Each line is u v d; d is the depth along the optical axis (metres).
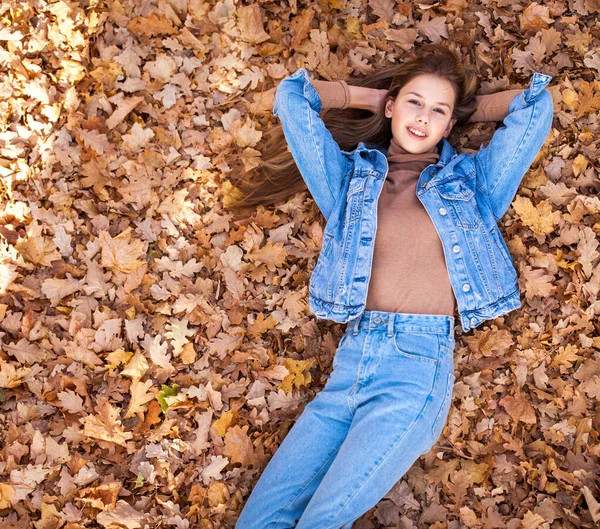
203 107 2.90
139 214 2.82
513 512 2.53
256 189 2.86
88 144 2.78
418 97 2.46
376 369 2.29
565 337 2.67
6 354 2.58
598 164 2.79
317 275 2.51
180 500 2.52
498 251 2.47
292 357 2.73
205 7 2.95
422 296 2.33
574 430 2.57
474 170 2.51
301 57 2.96
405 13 2.97
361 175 2.49
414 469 2.61
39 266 2.69
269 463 2.37
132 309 2.69
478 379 2.67
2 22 2.83
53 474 2.48
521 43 2.91
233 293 2.75
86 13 2.90
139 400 2.58
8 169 2.72
